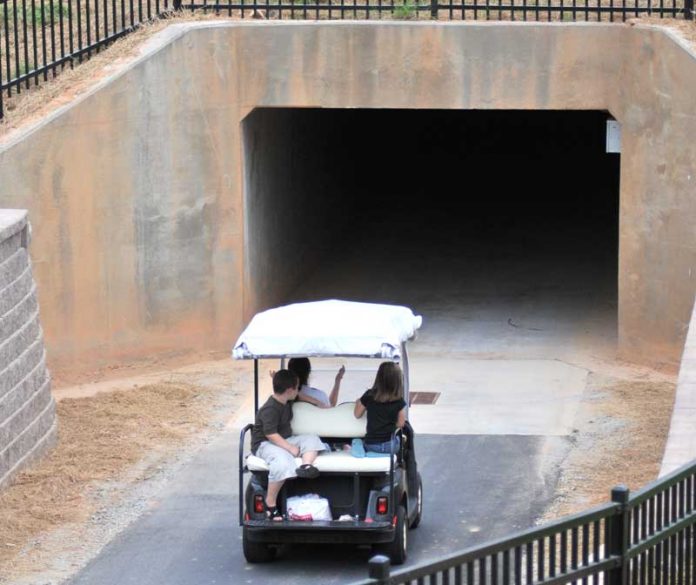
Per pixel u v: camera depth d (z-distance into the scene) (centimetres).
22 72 2441
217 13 2436
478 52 2342
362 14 2502
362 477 1452
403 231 3359
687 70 2191
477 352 2455
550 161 4056
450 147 4181
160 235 2342
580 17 2459
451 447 1909
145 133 2302
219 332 2430
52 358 2256
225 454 1900
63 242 2242
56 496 1722
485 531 1584
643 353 2341
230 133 2389
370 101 2375
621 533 1041
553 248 3191
